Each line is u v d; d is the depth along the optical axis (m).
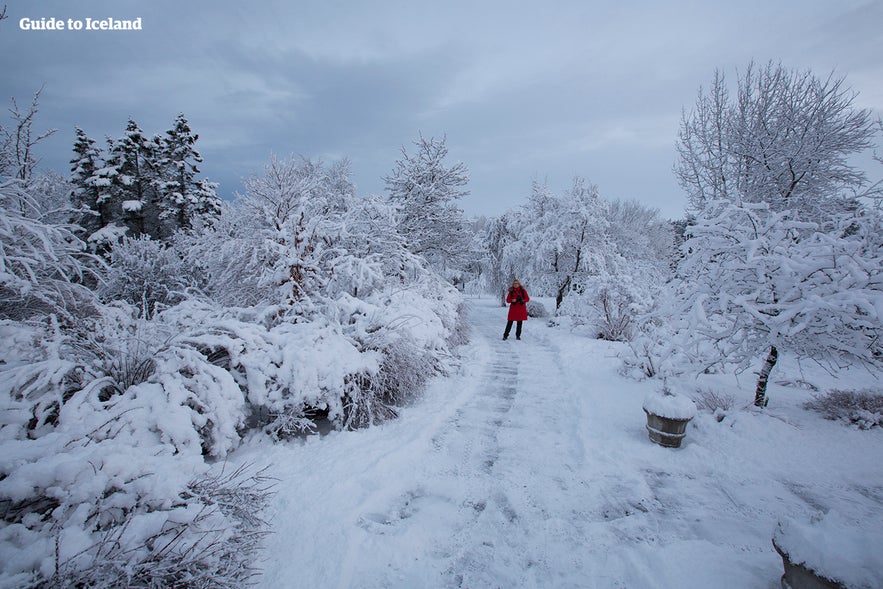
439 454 3.79
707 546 2.47
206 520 1.98
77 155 17.45
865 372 7.23
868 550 1.71
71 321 3.62
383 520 2.76
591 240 17.14
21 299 3.86
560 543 2.54
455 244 12.93
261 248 6.11
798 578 1.88
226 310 5.00
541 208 19.83
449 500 3.03
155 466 2.16
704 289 4.62
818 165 7.86
